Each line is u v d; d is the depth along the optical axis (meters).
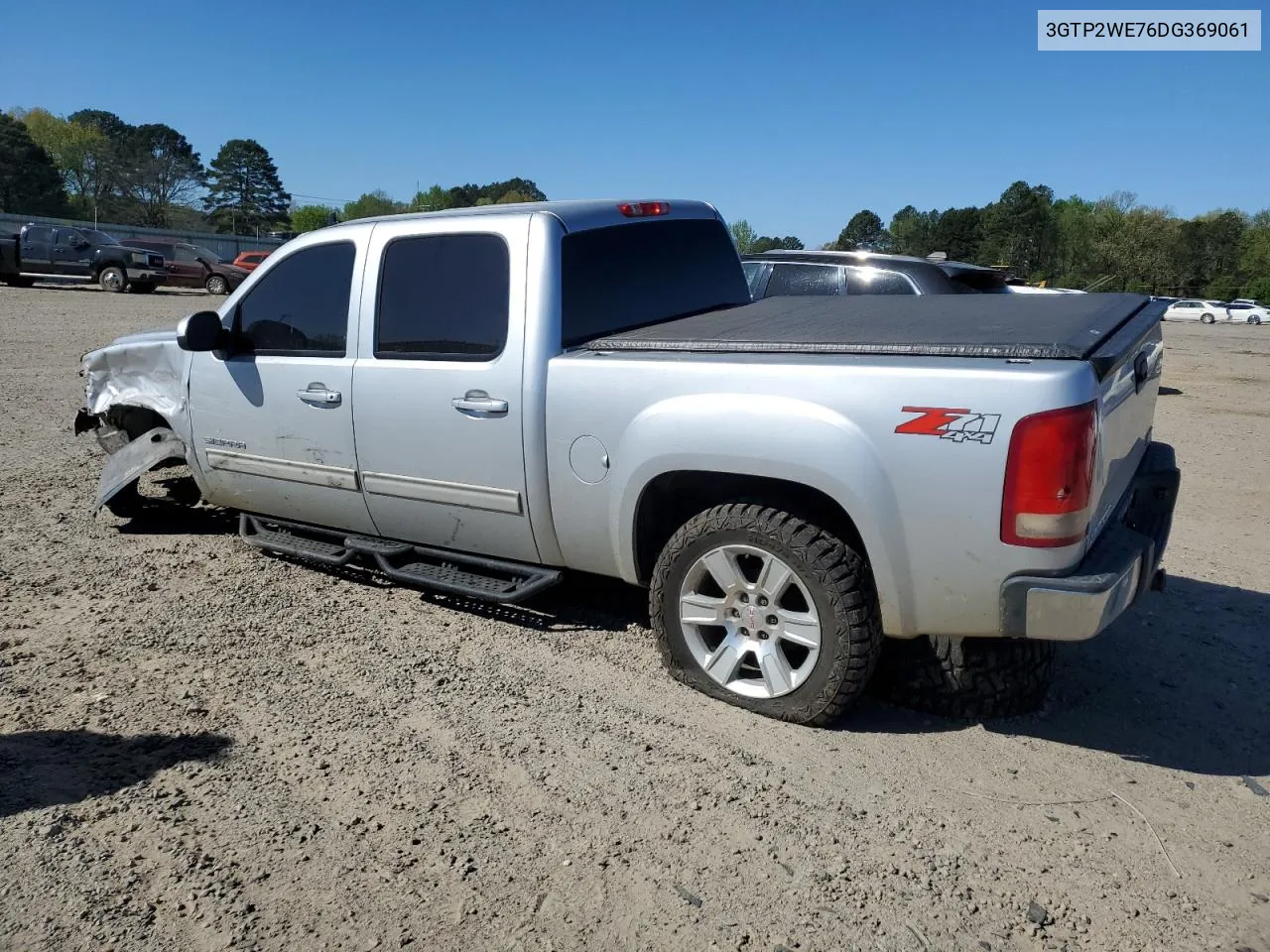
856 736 3.39
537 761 3.23
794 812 2.94
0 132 81.75
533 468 3.87
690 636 3.62
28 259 27.11
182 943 2.40
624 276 4.24
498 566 4.22
